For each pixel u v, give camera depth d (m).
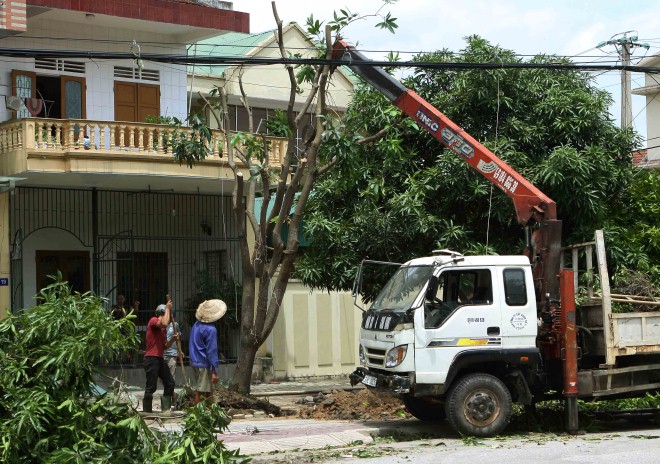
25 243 20.89
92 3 20.45
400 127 16.92
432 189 16.61
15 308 20.03
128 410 8.88
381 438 12.89
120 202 22.25
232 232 22.95
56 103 21.27
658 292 13.90
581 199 16.22
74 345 8.52
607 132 17.45
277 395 20.02
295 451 11.80
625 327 13.00
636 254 16.12
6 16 18.81
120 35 22.11
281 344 23.28
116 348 9.08
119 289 22.14
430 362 12.51
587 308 13.54
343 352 24.23
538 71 17.62
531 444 11.88
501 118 17.50
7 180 18.06
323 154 17.09
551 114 17.11
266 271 16.78
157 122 21.25
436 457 10.89
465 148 14.34
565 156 16.02
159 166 20.00
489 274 12.86
